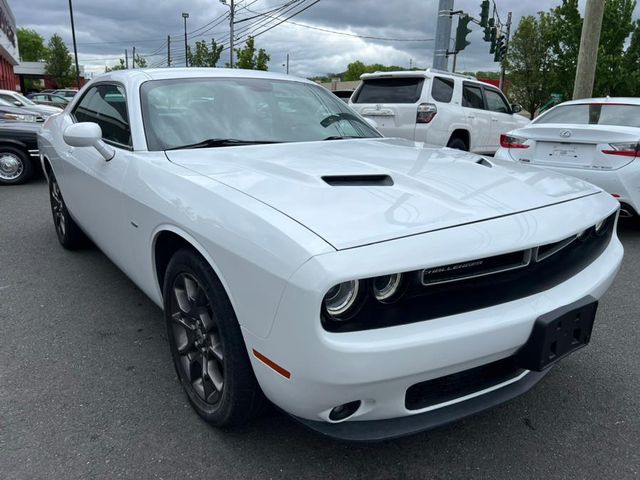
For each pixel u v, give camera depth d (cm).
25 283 390
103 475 200
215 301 194
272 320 164
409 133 848
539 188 230
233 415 205
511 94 2975
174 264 222
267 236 169
